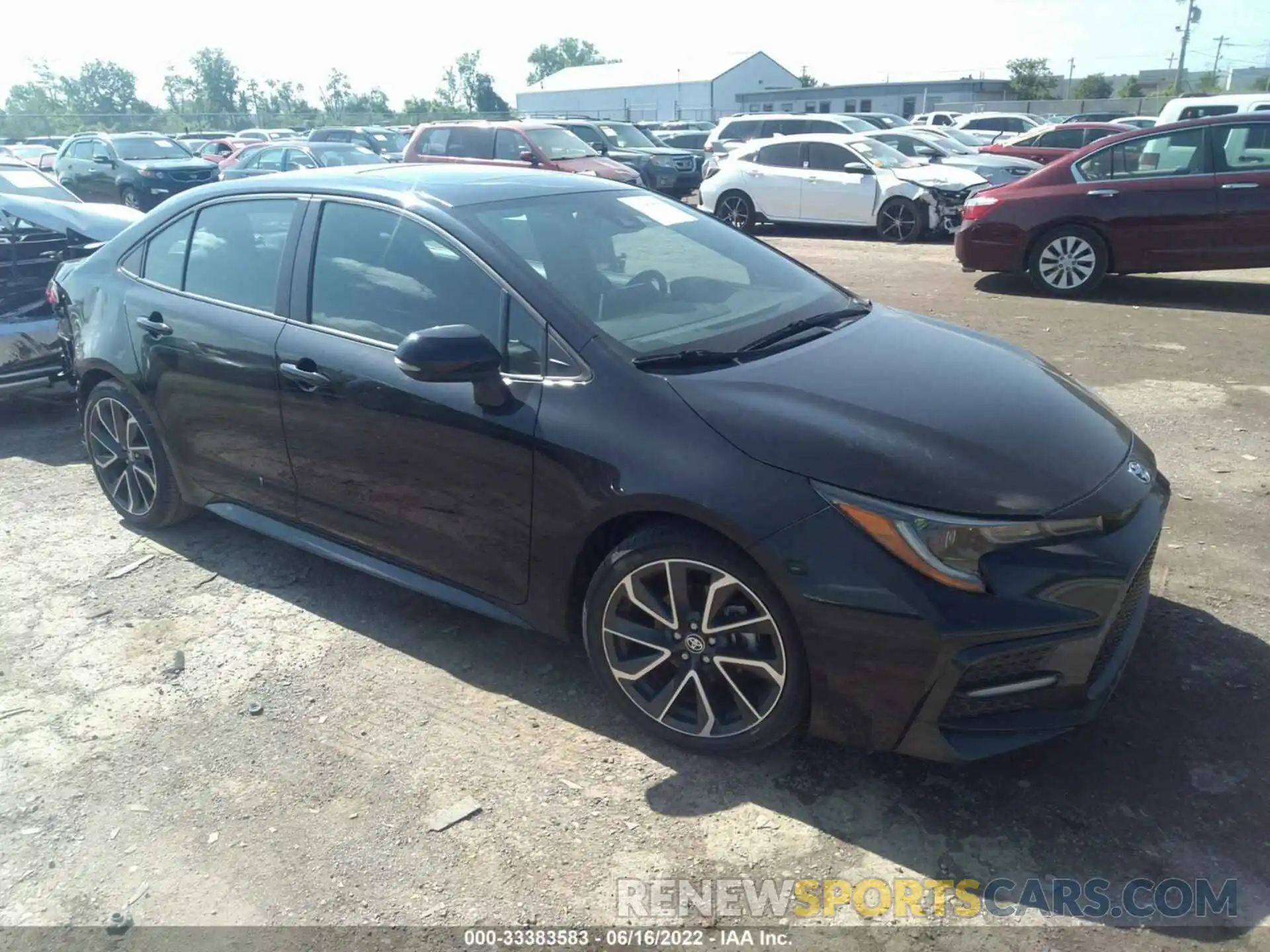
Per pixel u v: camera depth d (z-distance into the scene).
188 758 3.00
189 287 4.07
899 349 3.29
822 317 3.54
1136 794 2.73
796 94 60.94
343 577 4.14
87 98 70.56
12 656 3.58
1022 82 63.22
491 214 3.44
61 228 6.61
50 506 4.96
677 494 2.68
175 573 4.20
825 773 2.85
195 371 3.92
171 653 3.58
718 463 2.66
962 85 59.16
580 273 3.31
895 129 20.67
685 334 3.18
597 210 3.79
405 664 3.48
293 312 3.66
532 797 2.79
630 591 2.89
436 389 3.18
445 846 2.62
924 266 12.31
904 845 2.58
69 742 3.09
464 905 2.43
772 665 2.70
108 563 4.30
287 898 2.47
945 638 2.43
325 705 3.25
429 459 3.23
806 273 4.03
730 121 21.14
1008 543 2.49
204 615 3.85
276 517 3.92
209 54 73.06
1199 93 55.97
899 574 2.46
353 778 2.89
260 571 4.20
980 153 18.66
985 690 2.51
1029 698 2.56
